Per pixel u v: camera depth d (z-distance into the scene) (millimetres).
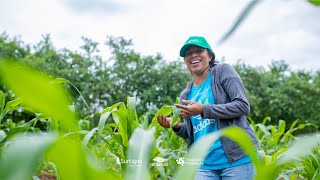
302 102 18594
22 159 241
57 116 240
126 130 2141
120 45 17531
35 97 216
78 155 278
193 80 2643
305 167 2842
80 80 15547
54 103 226
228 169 2229
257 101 17406
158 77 16406
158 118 2377
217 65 2445
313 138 372
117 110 2102
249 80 18656
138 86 16469
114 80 16281
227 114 2188
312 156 2654
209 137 415
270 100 17938
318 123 18203
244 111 2229
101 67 16625
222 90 2354
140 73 16359
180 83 16281
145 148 541
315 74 22656
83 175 290
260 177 415
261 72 20359
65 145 271
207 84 2447
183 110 2156
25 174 234
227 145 2209
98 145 3443
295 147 370
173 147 3264
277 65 23469
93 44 16891
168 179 2854
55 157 275
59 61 15961
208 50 2512
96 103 16109
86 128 3254
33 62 13477
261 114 18203
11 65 198
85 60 16484
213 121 2328
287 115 18422
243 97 2232
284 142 4422
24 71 202
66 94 234
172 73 16422
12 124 3416
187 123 2521
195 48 2436
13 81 201
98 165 331
